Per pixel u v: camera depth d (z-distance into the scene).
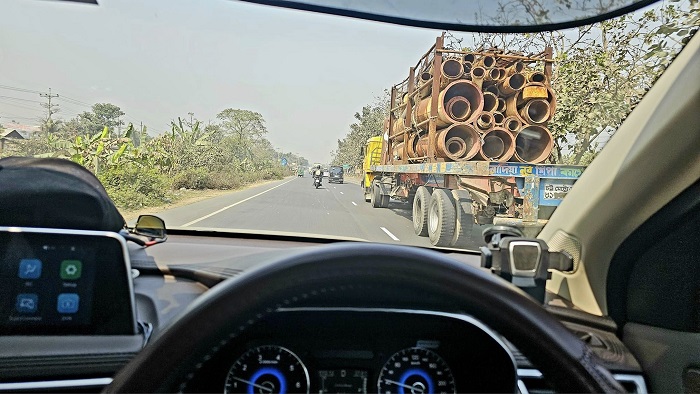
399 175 13.47
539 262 2.09
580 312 2.22
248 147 38.00
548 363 1.14
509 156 9.30
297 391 1.80
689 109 1.96
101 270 1.96
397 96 14.98
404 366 1.86
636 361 2.02
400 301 1.76
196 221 8.97
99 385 1.84
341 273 1.12
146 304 2.32
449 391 1.87
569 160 8.32
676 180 2.04
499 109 9.65
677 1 3.53
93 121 12.59
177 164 18.50
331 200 17.09
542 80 9.03
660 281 2.10
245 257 3.01
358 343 1.84
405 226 9.95
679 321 2.05
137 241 2.62
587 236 2.28
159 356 1.12
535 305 1.16
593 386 1.13
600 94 6.57
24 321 1.89
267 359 1.79
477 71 9.56
